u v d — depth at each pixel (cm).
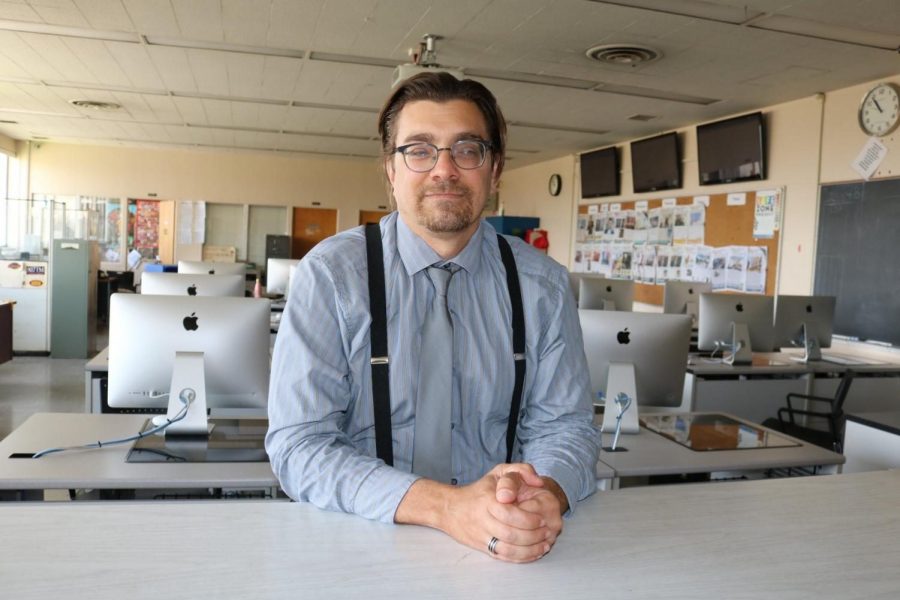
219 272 614
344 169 1320
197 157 1257
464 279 122
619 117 765
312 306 114
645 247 862
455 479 121
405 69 513
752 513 109
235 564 84
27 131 1077
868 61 516
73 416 239
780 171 655
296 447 107
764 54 513
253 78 678
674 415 288
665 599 79
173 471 189
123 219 1234
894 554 95
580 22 467
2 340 642
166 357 217
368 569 84
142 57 614
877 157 555
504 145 125
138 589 77
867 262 561
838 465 241
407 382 115
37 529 92
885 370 457
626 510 108
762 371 429
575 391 126
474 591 79
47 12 493
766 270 668
